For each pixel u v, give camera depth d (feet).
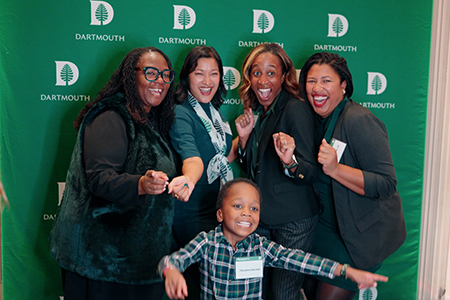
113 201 5.81
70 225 6.03
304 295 7.93
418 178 9.21
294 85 7.26
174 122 7.08
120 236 5.99
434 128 9.11
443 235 9.25
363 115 6.95
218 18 8.40
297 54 8.70
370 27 8.84
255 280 6.23
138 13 8.14
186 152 6.81
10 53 7.83
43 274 8.26
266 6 8.51
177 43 8.32
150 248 6.16
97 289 6.05
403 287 9.33
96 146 5.77
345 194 7.01
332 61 7.11
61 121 8.11
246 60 7.51
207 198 7.42
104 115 5.98
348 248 7.04
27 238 8.16
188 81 7.34
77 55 8.04
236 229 6.06
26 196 8.11
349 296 7.46
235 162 8.74
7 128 7.95
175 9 8.25
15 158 8.02
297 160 6.70
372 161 6.87
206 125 7.29
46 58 7.94
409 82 9.04
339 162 7.02
